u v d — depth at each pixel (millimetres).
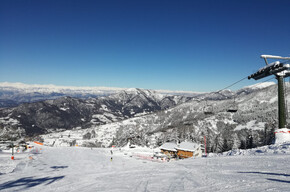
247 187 6906
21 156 53281
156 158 57344
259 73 20016
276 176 8367
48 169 34469
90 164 43219
